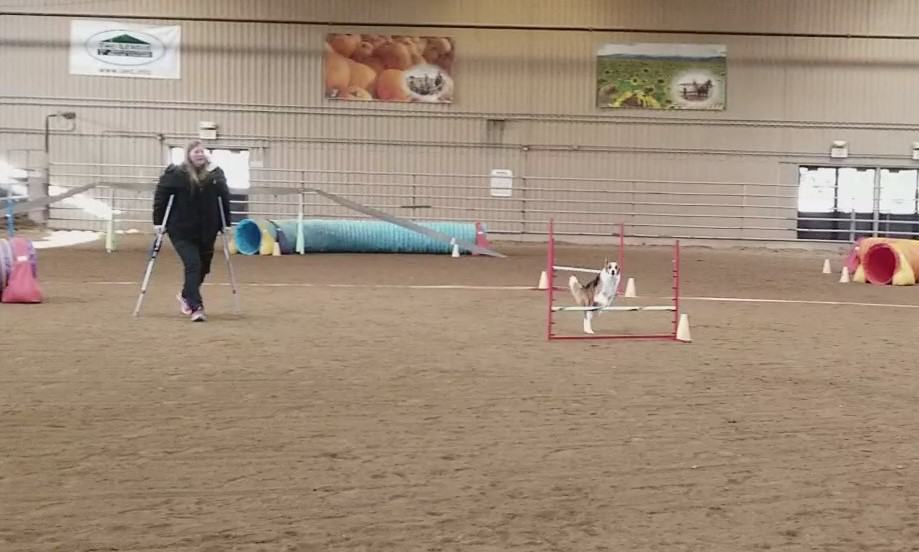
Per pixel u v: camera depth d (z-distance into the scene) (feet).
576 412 20.59
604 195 99.25
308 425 18.98
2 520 13.19
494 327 34.17
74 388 22.07
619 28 97.96
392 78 98.22
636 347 30.12
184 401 20.92
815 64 98.48
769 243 99.40
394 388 22.80
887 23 97.81
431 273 58.70
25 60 96.84
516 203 99.30
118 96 97.50
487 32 98.22
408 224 59.16
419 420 19.57
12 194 96.78
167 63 97.45
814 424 19.89
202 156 33.58
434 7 97.86
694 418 20.24
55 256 65.31
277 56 97.86
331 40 97.81
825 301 46.47
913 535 13.14
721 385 23.99
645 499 14.64
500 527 13.25
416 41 98.12
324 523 13.29
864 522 13.67
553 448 17.57
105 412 19.76
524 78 98.48
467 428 18.97
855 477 16.01
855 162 98.73
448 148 98.99
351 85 98.22
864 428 19.60
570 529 13.20
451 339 30.99
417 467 16.17
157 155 97.86
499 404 21.24
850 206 99.40
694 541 12.80
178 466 15.99
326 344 29.30
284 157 98.43
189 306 33.76
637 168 98.99
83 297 40.86
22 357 25.98
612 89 98.43
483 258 74.18
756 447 17.90
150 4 97.14
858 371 26.43
